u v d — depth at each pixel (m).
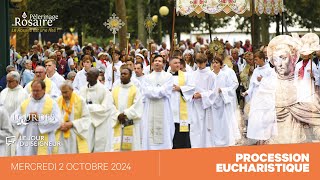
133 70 30.53
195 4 35.41
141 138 26.03
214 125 28.84
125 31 56.94
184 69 28.00
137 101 24.44
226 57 38.16
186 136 27.28
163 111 26.20
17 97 23.02
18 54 44.03
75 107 22.00
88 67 29.55
